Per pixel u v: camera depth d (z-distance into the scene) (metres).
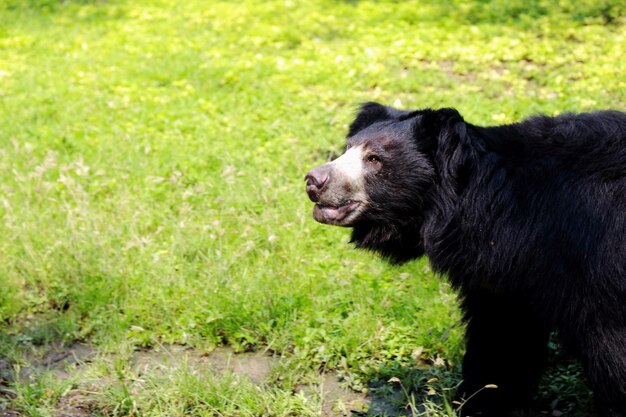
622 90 9.80
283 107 10.23
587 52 11.33
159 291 6.74
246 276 6.85
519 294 4.87
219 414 5.39
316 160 8.91
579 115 4.95
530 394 5.45
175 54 13.00
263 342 6.32
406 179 4.94
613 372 4.54
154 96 11.15
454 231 4.92
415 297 6.52
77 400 5.55
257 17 14.73
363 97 10.42
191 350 6.32
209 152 9.12
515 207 4.77
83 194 8.02
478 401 5.32
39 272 7.10
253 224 7.64
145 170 8.72
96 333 6.49
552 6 13.22
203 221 7.68
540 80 10.53
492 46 11.91
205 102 10.66
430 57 11.80
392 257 5.30
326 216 5.05
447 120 4.83
